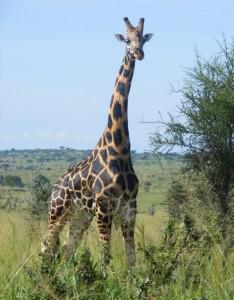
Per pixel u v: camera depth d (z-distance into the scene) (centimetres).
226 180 2900
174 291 1455
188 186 2481
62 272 1444
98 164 2250
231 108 2905
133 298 1412
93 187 2239
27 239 1841
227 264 1534
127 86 2289
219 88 2983
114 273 1526
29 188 3048
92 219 2386
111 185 2184
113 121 2256
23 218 2062
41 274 1430
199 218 1612
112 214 2200
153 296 1426
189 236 1603
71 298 1334
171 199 2705
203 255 1630
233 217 2427
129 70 2298
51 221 2444
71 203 2402
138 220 2175
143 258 1528
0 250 1797
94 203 2234
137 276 1474
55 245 2377
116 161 2208
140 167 13862
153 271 1493
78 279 1422
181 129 2975
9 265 1689
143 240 1554
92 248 1880
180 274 1511
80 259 1474
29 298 1386
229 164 2880
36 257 1711
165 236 1598
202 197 2633
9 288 1462
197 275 1538
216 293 1410
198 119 2945
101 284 1434
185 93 3030
